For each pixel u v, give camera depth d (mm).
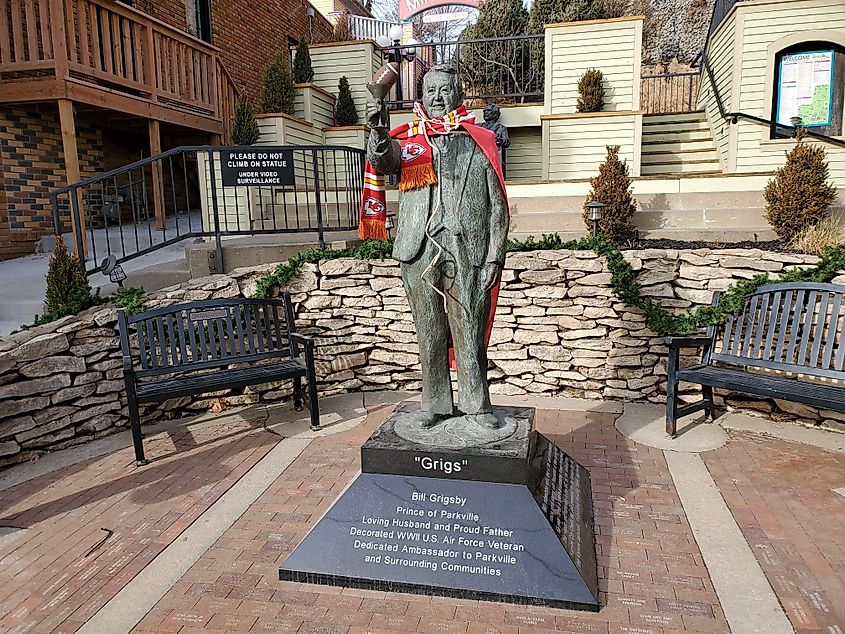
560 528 3207
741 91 10164
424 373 3629
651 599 3047
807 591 3059
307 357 5297
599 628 2863
